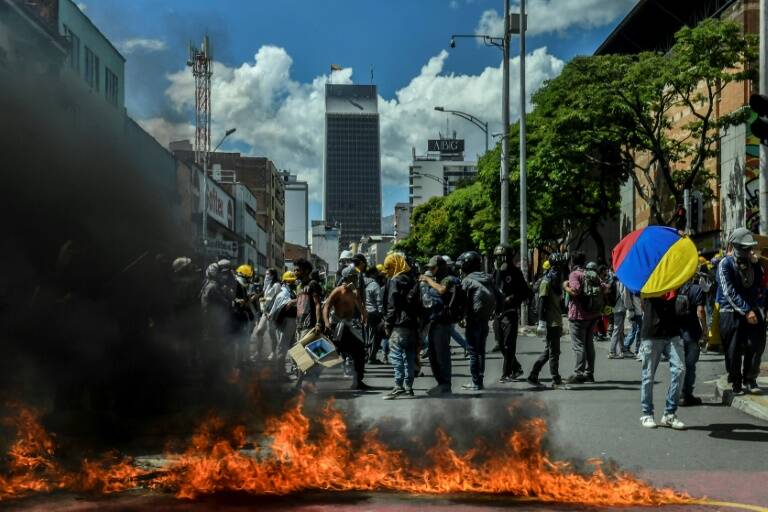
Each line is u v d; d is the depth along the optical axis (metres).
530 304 27.09
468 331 11.18
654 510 5.09
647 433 7.85
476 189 59.59
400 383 10.63
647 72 28.39
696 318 9.61
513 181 42.59
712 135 30.00
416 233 97.88
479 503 5.25
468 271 11.31
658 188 39.09
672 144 32.22
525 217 29.95
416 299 10.72
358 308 11.93
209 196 42.00
